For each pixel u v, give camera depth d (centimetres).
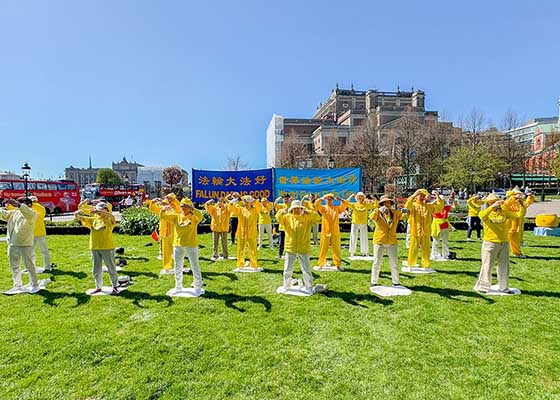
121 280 643
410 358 367
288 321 465
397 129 4425
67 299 556
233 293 586
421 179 3634
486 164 3056
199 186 1348
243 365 357
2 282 658
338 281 659
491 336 414
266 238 1209
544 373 336
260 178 1342
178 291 591
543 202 3253
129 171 11212
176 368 352
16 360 367
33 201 732
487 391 310
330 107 7762
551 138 4409
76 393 314
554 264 779
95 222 583
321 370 348
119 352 382
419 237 737
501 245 570
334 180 1329
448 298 551
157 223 1368
